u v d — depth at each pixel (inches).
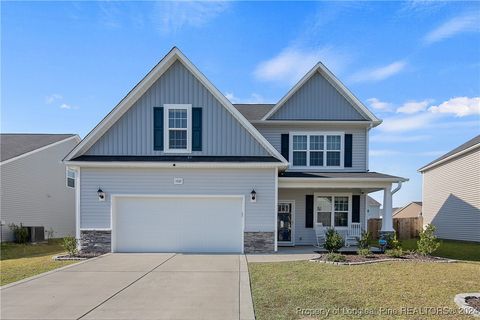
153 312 267.1
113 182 551.8
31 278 377.4
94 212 548.7
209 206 557.3
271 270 406.6
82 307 280.1
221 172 554.9
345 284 337.7
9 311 271.7
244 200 552.1
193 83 576.7
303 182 587.2
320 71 675.4
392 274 380.8
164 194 552.4
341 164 664.4
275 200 553.0
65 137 983.0
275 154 560.7
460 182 860.6
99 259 489.4
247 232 549.0
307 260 475.5
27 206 828.6
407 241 845.8
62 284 350.9
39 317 258.7
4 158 775.1
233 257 503.8
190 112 573.3
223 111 576.1
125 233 553.3
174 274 391.9
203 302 289.6
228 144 572.7
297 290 318.0
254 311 265.4
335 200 671.1
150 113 573.3
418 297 293.7
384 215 584.4
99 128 564.7
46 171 896.9
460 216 858.8
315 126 669.3
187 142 572.1
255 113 705.6
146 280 365.1
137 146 570.6
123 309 274.5
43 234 834.2
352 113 672.4
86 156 561.9
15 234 770.8
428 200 1037.2
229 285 342.3
